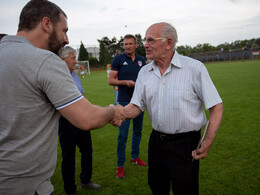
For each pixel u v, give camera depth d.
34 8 1.04
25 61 0.92
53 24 1.08
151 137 1.78
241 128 4.10
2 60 0.94
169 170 1.60
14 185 1.00
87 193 2.44
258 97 6.70
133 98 1.84
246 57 45.69
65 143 2.19
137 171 2.89
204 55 52.69
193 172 1.57
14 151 0.98
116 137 4.23
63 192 2.52
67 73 1.03
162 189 1.83
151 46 1.56
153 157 1.74
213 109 1.49
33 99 0.95
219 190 2.32
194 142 1.58
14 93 0.92
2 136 0.98
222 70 18.95
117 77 3.10
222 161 2.92
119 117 1.36
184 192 1.56
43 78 0.93
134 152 3.05
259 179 2.48
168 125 1.58
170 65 1.56
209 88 1.46
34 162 1.02
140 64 3.04
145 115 5.67
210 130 1.46
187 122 1.53
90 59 45.06
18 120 0.95
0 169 0.99
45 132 1.03
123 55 3.00
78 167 3.13
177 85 1.53
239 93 7.55
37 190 1.05
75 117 1.01
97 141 4.05
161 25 1.54
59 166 3.20
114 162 3.18
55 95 0.96
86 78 22.38
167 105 1.56
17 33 1.07
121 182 2.64
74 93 1.00
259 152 3.11
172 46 1.56
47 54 0.96
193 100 1.53
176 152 1.57
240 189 2.32
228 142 3.50
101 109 1.16
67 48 2.27
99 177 2.78
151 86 1.66
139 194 2.38
